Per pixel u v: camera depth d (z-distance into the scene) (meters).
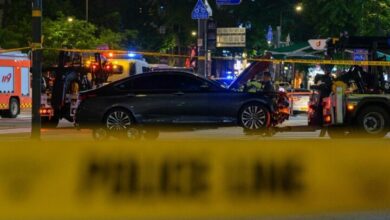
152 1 112.00
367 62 27.86
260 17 91.06
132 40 116.38
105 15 114.56
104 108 28.53
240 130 35.69
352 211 13.85
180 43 100.75
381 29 59.34
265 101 29.00
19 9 95.06
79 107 28.91
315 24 64.88
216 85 29.19
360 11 58.59
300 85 69.56
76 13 107.88
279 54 54.28
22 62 53.44
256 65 40.00
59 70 37.94
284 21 87.75
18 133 33.44
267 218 13.80
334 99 28.64
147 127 28.73
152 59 113.56
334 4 58.97
